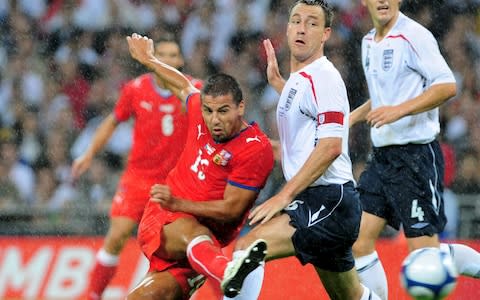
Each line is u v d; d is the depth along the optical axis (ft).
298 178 64.13
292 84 67.41
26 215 116.26
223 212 66.95
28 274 103.91
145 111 95.25
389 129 76.89
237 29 150.71
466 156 131.54
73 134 143.33
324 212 67.10
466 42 148.56
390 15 76.38
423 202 76.59
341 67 143.33
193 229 66.69
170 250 67.77
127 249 103.09
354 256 77.92
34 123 143.54
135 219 94.84
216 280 65.10
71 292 102.83
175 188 69.31
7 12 157.07
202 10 153.38
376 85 77.97
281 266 98.53
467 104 138.82
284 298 97.66
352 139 132.36
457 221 117.29
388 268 98.22
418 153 76.69
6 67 151.64
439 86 73.46
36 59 152.87
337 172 67.62
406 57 75.87
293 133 67.72
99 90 147.64
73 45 153.28
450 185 129.18
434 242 76.74
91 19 155.74
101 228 116.88
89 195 132.67
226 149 67.15
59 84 149.28
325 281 70.95
